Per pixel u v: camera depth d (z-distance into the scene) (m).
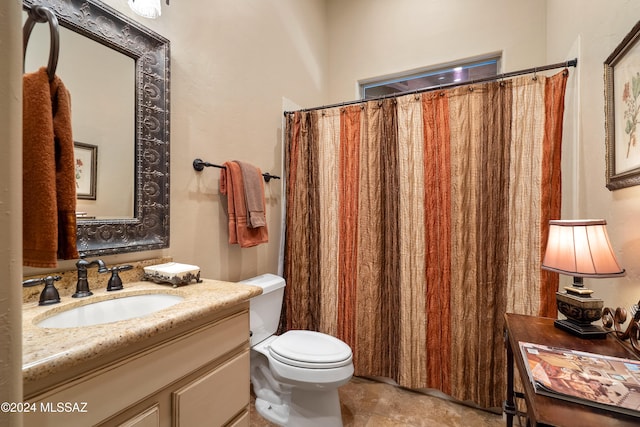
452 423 1.52
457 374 1.61
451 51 2.36
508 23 2.19
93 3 1.03
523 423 1.43
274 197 2.07
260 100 1.91
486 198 1.56
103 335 0.61
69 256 0.79
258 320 1.61
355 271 1.88
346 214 1.91
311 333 1.65
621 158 1.00
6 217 0.32
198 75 1.47
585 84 1.34
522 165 1.50
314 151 2.01
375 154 1.84
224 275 1.63
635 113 0.91
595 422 0.56
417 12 2.48
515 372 1.52
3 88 0.32
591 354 0.80
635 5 0.93
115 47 1.10
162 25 1.29
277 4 2.08
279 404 1.57
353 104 1.93
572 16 1.52
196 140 1.46
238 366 0.98
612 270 0.92
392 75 2.60
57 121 0.77
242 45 1.76
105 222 1.07
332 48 2.79
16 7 0.32
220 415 0.90
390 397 1.74
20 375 0.33
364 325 1.85
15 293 0.32
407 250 1.73
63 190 0.78
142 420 0.68
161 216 1.26
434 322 1.68
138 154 1.18
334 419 1.40
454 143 1.63
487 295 1.56
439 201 1.67
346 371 1.35
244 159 1.77
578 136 1.43
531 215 1.48
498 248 1.54
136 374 0.67
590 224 0.98
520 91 1.51
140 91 1.18
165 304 1.03
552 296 1.44
